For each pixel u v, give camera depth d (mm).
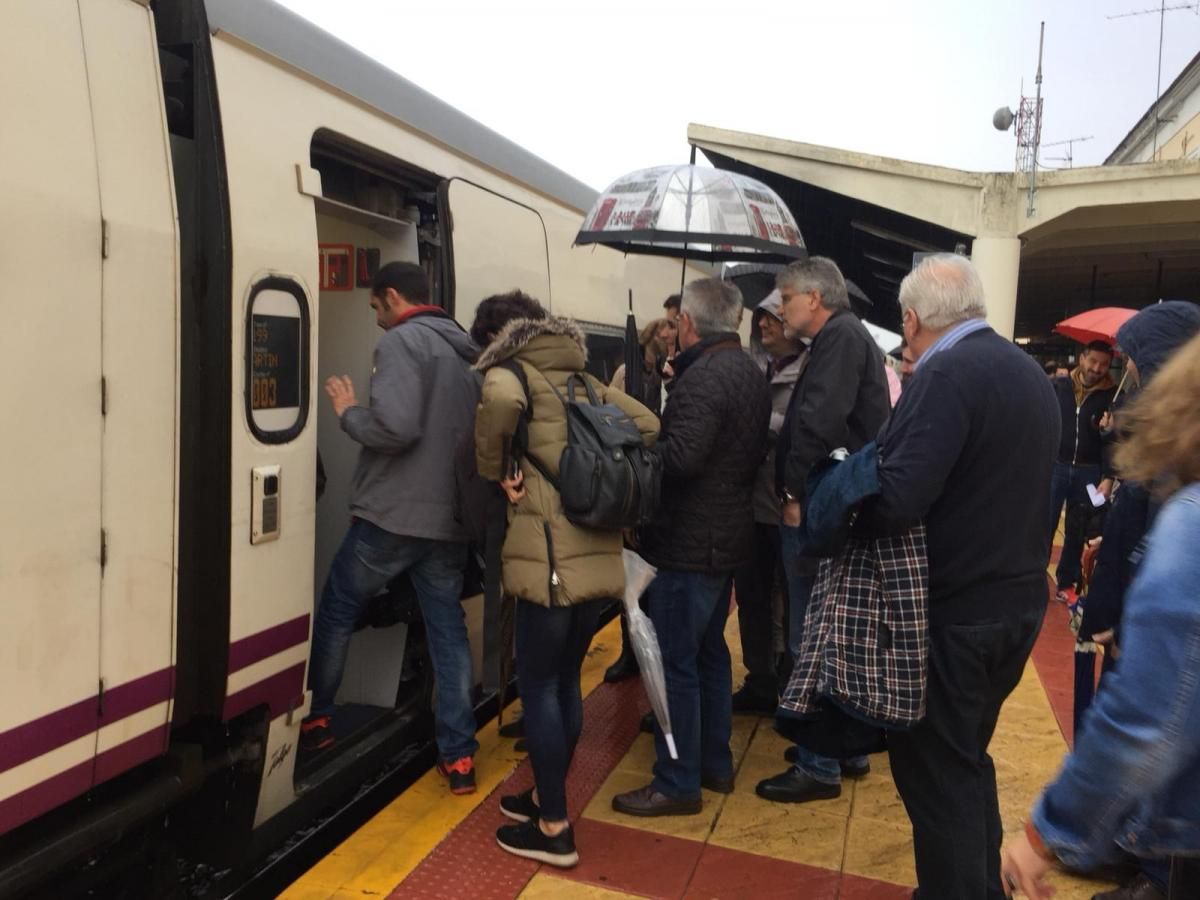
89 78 2287
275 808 3172
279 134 2996
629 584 3381
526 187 5020
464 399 3498
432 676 4164
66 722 2250
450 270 4082
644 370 5555
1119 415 1603
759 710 4535
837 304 3498
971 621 2395
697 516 3367
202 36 2709
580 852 3232
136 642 2445
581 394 3234
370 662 4102
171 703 2580
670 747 3404
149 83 2479
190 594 2762
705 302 3449
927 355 2496
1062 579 7137
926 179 9711
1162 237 11188
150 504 2469
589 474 2891
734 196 4109
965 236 9961
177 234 2547
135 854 2732
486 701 4535
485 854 3199
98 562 2316
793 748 4062
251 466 2848
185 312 2703
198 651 2799
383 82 3668
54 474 2189
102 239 2303
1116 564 3043
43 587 2174
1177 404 1349
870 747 2576
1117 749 1312
